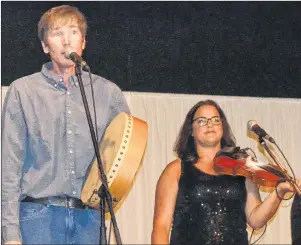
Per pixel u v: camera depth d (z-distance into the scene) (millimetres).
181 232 3977
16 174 3340
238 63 5320
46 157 3416
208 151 4293
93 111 3533
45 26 3564
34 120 3436
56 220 3328
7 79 4770
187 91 5266
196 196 4012
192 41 5211
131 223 5098
